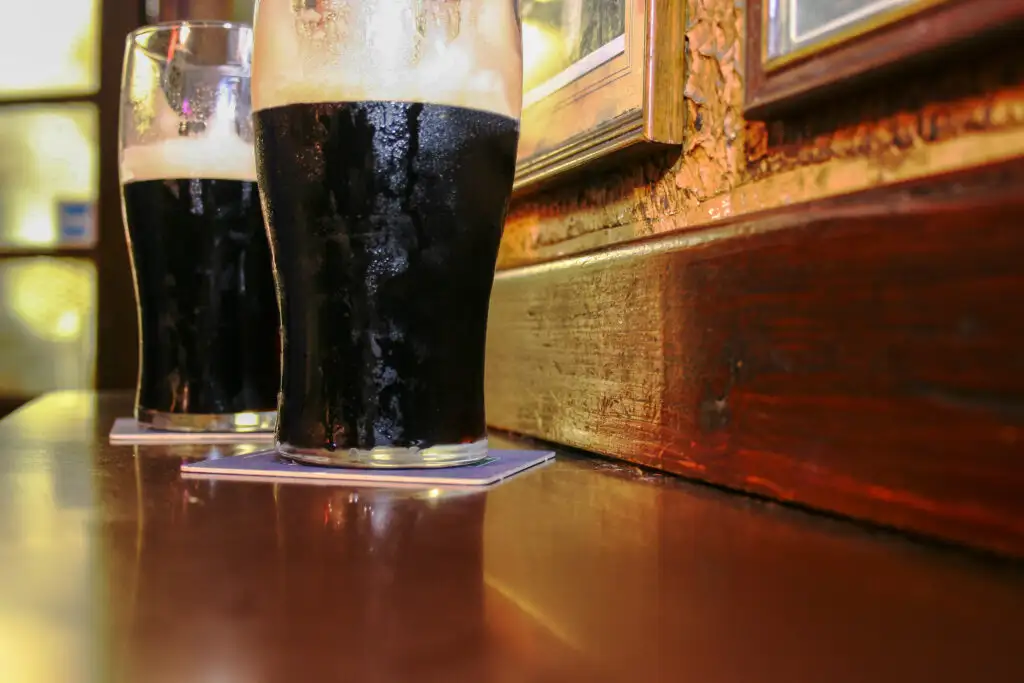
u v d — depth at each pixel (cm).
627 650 12
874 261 20
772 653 12
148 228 38
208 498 24
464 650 12
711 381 26
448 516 22
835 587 16
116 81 125
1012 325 17
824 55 24
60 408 58
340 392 28
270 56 27
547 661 12
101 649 12
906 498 19
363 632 13
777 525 21
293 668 11
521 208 44
